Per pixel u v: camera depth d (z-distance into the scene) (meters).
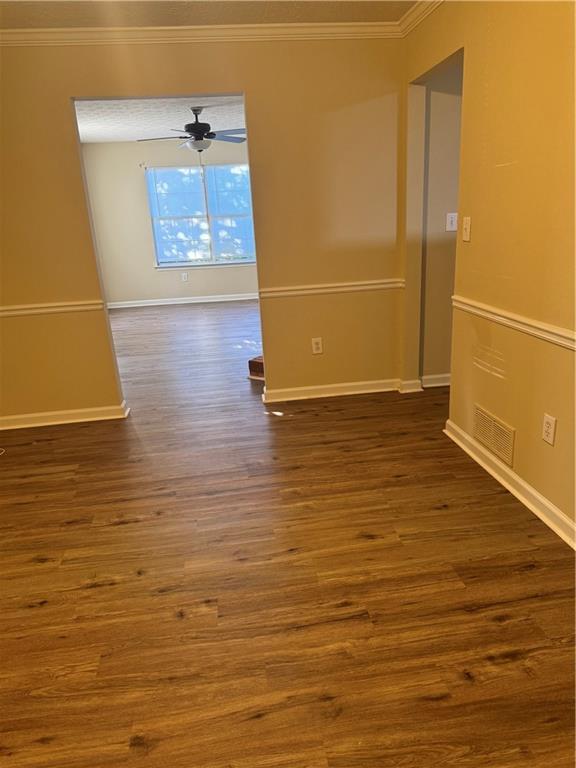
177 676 1.57
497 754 1.30
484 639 1.63
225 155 7.90
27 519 2.43
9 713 1.48
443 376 3.86
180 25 2.85
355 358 3.72
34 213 3.12
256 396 3.89
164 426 3.42
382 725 1.38
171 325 6.77
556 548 2.02
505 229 2.25
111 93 2.97
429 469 2.66
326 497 2.47
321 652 1.62
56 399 3.50
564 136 1.82
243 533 2.24
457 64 2.70
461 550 2.04
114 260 8.14
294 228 3.37
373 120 3.22
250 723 1.41
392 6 2.77
